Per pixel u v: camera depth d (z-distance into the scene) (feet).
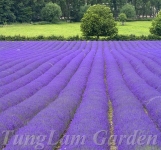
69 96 61.82
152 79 77.00
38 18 473.67
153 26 234.17
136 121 44.27
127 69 94.84
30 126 43.83
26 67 99.25
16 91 67.00
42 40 218.18
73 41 204.33
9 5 427.74
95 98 59.57
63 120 48.57
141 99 61.52
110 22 227.20
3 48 168.35
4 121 46.37
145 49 154.92
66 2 487.61
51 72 91.50
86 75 88.28
